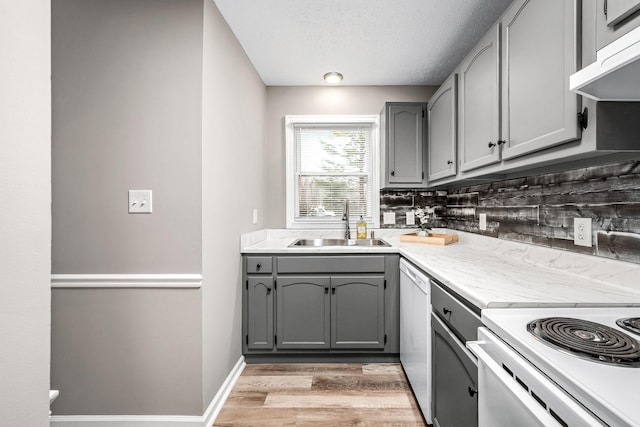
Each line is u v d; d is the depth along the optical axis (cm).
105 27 152
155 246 153
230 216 194
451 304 123
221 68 177
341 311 222
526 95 119
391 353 223
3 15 58
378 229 283
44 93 66
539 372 64
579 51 92
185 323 153
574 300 97
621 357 61
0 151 58
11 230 60
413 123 253
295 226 289
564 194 139
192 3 152
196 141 152
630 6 73
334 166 289
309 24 190
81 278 152
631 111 88
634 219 107
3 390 59
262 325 221
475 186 227
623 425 45
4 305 59
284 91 284
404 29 195
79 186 153
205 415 156
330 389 191
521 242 171
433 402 148
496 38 140
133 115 152
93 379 154
